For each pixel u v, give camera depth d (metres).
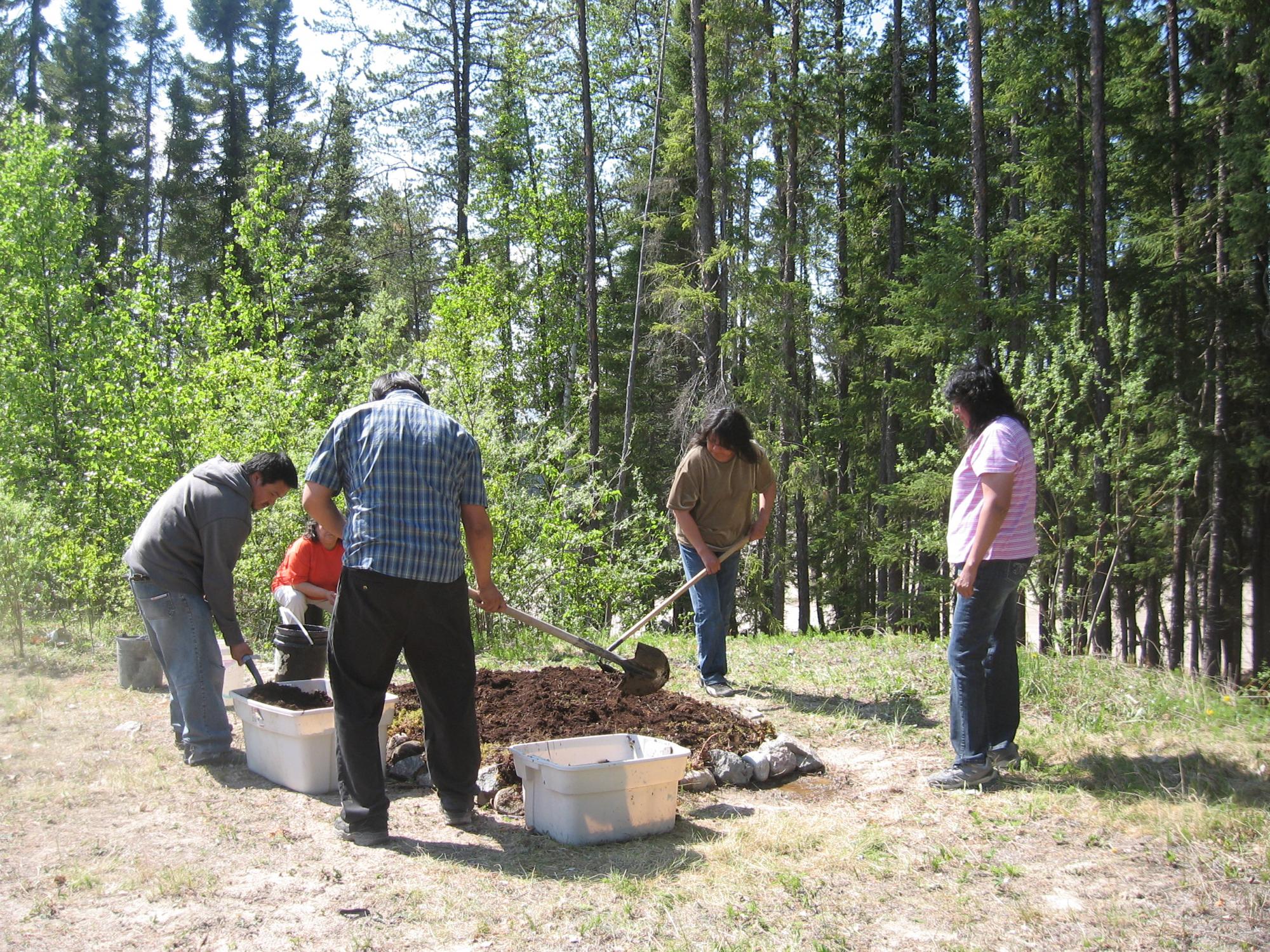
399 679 6.40
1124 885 3.33
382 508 3.69
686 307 20.22
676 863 3.54
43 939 2.94
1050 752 4.83
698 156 19.02
